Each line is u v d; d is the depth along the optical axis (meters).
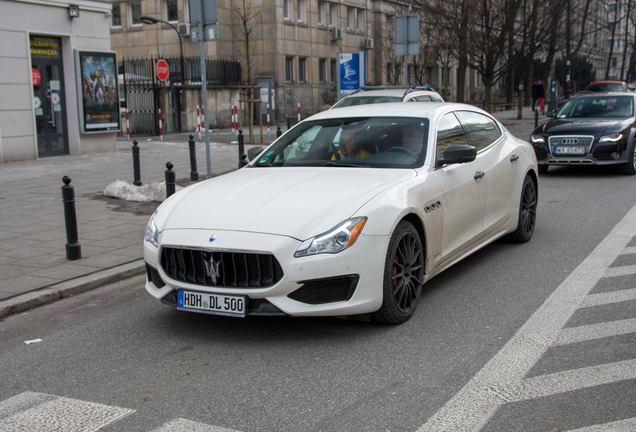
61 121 17.03
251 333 4.49
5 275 6.05
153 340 4.46
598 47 63.34
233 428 3.14
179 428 3.16
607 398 3.31
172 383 3.72
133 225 8.29
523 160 6.79
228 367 3.92
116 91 18.00
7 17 15.20
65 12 16.62
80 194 10.86
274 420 3.21
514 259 6.34
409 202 4.55
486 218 5.93
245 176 5.21
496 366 3.78
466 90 51.34
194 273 4.24
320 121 5.89
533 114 37.44
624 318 4.54
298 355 4.05
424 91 13.50
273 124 31.34
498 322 4.55
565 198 10.03
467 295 5.21
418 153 5.15
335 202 4.29
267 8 31.72
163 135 25.48
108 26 17.86
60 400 3.56
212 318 4.86
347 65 19.52
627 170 12.43
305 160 5.42
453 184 5.23
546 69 38.66
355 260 4.10
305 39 34.19
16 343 4.54
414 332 4.39
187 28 32.09
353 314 4.21
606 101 13.25
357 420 3.18
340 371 3.78
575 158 12.24
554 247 6.80
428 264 4.89
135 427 3.19
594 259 6.24
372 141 5.35
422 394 3.44
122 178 12.76
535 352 3.97
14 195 10.84
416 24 15.95
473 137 6.04
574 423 3.06
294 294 4.05
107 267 6.32
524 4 25.72
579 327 4.39
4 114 15.31
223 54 32.16
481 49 24.66
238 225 4.20
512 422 3.10
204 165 14.60
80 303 5.45
